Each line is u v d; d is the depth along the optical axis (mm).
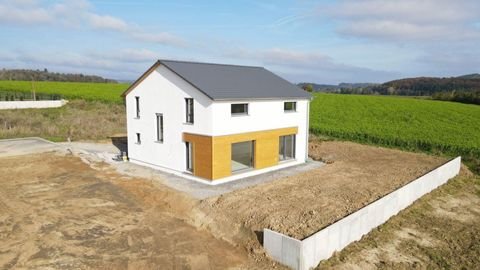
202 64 20344
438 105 60812
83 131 30625
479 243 11625
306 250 9258
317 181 16875
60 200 14047
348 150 25859
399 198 13750
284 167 20281
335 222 11078
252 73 21859
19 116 36125
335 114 47219
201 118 16594
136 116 20859
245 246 10758
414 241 11578
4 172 17828
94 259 9695
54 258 9664
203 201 13852
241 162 18094
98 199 14281
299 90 21438
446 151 25609
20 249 10078
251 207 12992
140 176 17781
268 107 18750
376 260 10242
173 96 17984
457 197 16250
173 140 18297
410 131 33156
